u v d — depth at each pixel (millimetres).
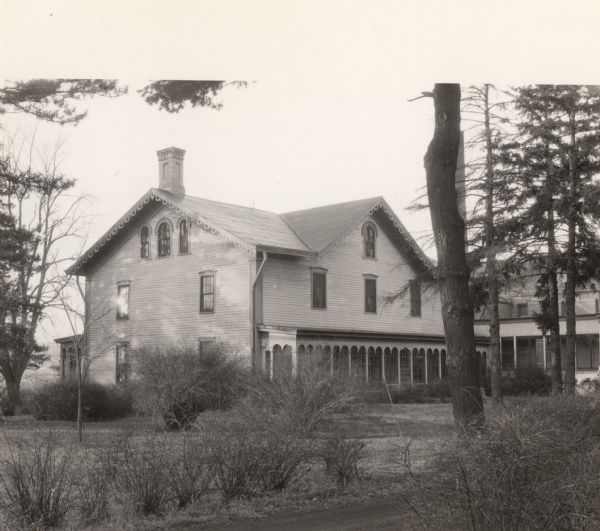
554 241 24172
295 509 9117
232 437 9836
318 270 35469
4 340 26844
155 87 15812
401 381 38188
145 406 17578
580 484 5691
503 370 40750
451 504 5738
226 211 36688
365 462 11977
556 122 23812
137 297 36469
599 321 40281
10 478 8516
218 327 33156
